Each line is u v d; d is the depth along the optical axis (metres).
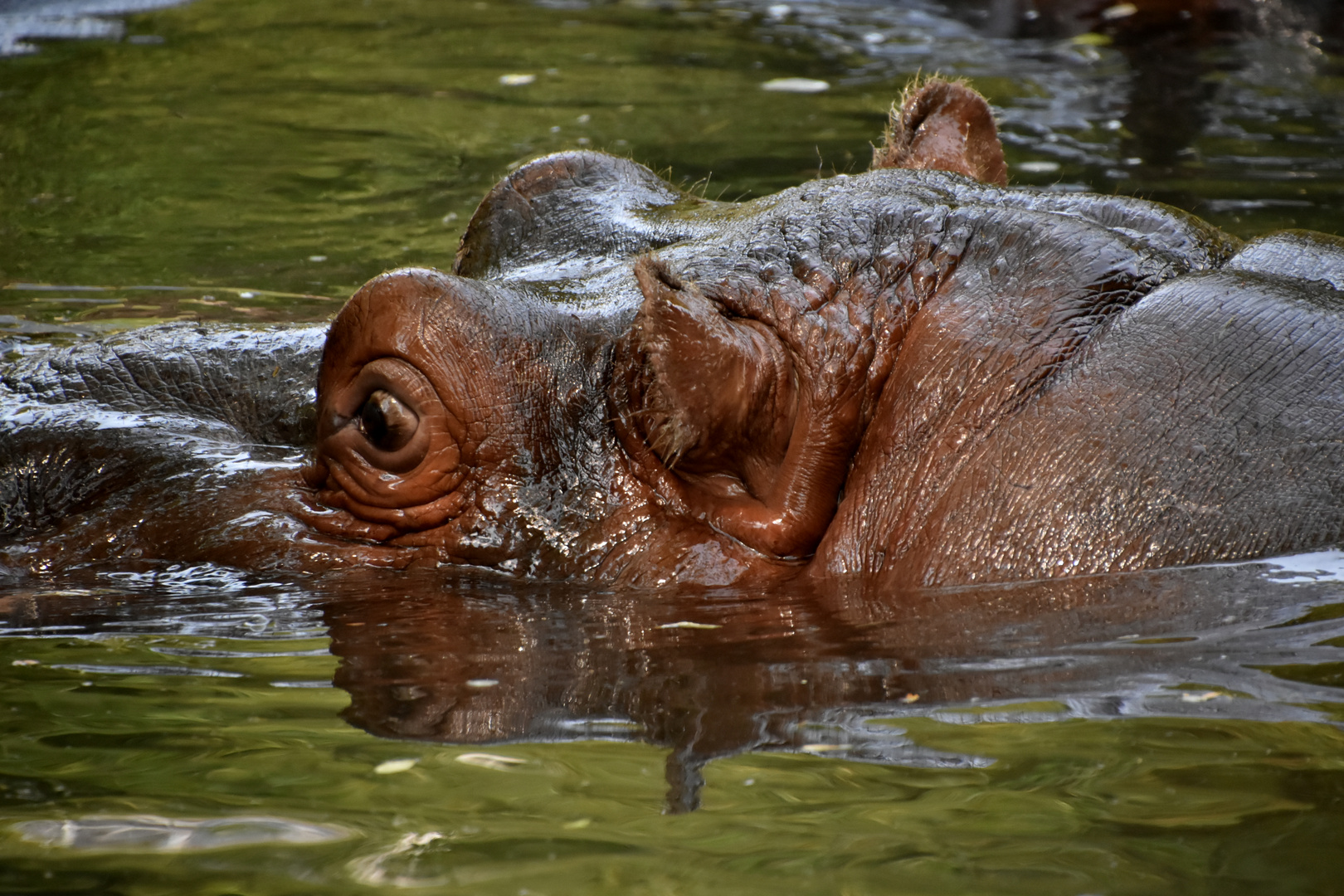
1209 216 21.11
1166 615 8.84
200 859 6.68
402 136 29.42
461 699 8.41
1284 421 9.50
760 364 9.77
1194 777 7.10
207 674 8.90
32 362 11.70
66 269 20.20
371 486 10.34
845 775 7.34
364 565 10.35
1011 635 8.87
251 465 10.88
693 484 10.21
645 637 9.25
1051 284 10.05
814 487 9.97
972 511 9.68
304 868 6.59
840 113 30.53
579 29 41.53
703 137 28.56
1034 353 9.89
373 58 37.62
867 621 9.29
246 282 19.38
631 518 10.18
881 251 10.30
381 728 8.04
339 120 30.84
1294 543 9.20
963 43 37.88
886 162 12.98
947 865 6.46
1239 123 28.17
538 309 10.55
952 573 9.59
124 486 10.84
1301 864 6.30
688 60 37.09
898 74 34.53
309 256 20.92
